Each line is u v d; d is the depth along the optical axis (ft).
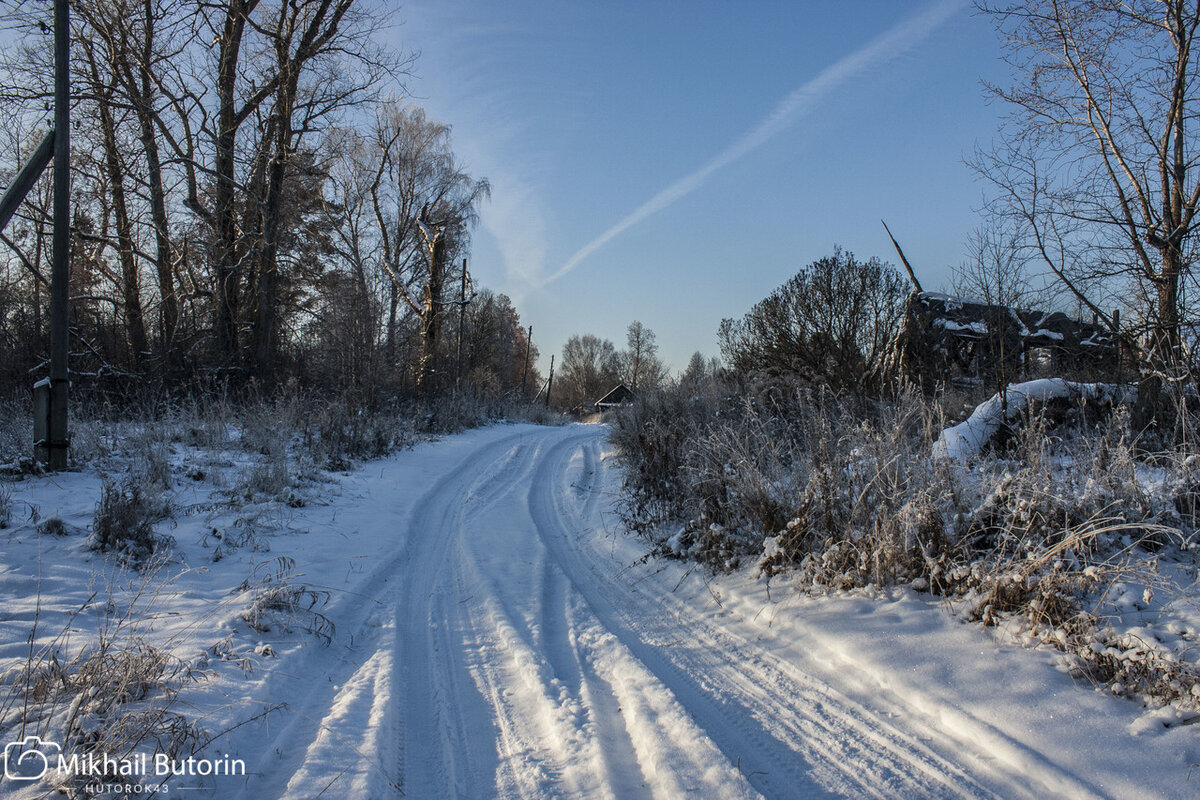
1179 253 27.35
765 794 9.95
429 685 14.32
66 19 29.27
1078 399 24.81
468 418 78.07
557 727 12.16
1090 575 12.89
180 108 60.29
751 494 20.38
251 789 9.90
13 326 53.78
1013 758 10.23
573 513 32.76
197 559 21.09
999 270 27.84
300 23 62.34
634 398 50.85
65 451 29.04
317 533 25.64
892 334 45.80
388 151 105.19
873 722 11.82
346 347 64.49
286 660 14.42
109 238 57.06
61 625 14.98
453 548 26.12
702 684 13.84
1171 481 16.66
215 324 62.49
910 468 17.37
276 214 62.23
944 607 14.90
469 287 110.42
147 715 10.67
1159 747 9.80
